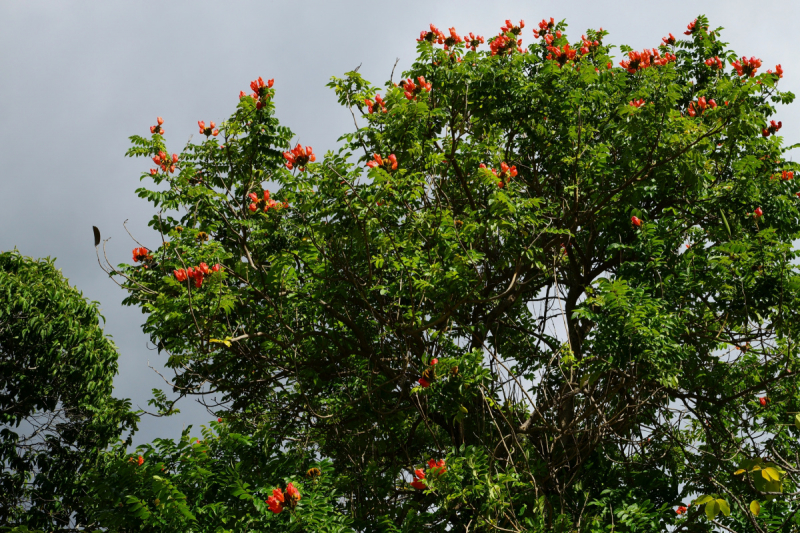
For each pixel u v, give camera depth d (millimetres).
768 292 7121
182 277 5953
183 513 5785
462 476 5871
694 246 7484
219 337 6566
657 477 7301
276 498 5344
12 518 13125
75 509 13398
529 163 9211
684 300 7180
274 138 8406
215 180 9008
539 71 9336
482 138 8641
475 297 6637
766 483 3244
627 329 6023
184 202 8516
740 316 7391
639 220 7320
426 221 6516
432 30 8805
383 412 7285
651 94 7746
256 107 8500
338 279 6957
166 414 7047
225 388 7906
